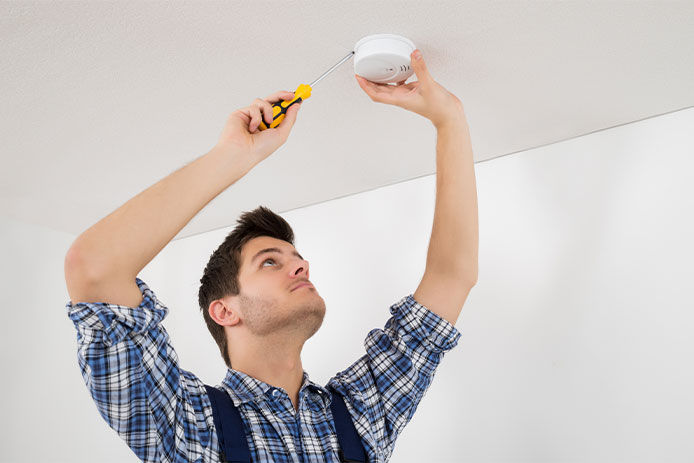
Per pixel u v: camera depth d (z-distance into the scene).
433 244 1.69
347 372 1.67
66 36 1.48
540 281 1.98
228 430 1.36
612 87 1.73
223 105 1.77
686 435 1.66
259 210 1.73
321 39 1.49
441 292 1.69
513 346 1.98
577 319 1.89
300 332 1.53
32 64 1.59
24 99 1.74
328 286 2.42
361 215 2.41
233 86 1.68
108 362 1.15
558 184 2.03
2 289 2.53
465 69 1.64
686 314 1.73
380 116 1.86
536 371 1.92
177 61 1.58
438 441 2.04
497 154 2.14
